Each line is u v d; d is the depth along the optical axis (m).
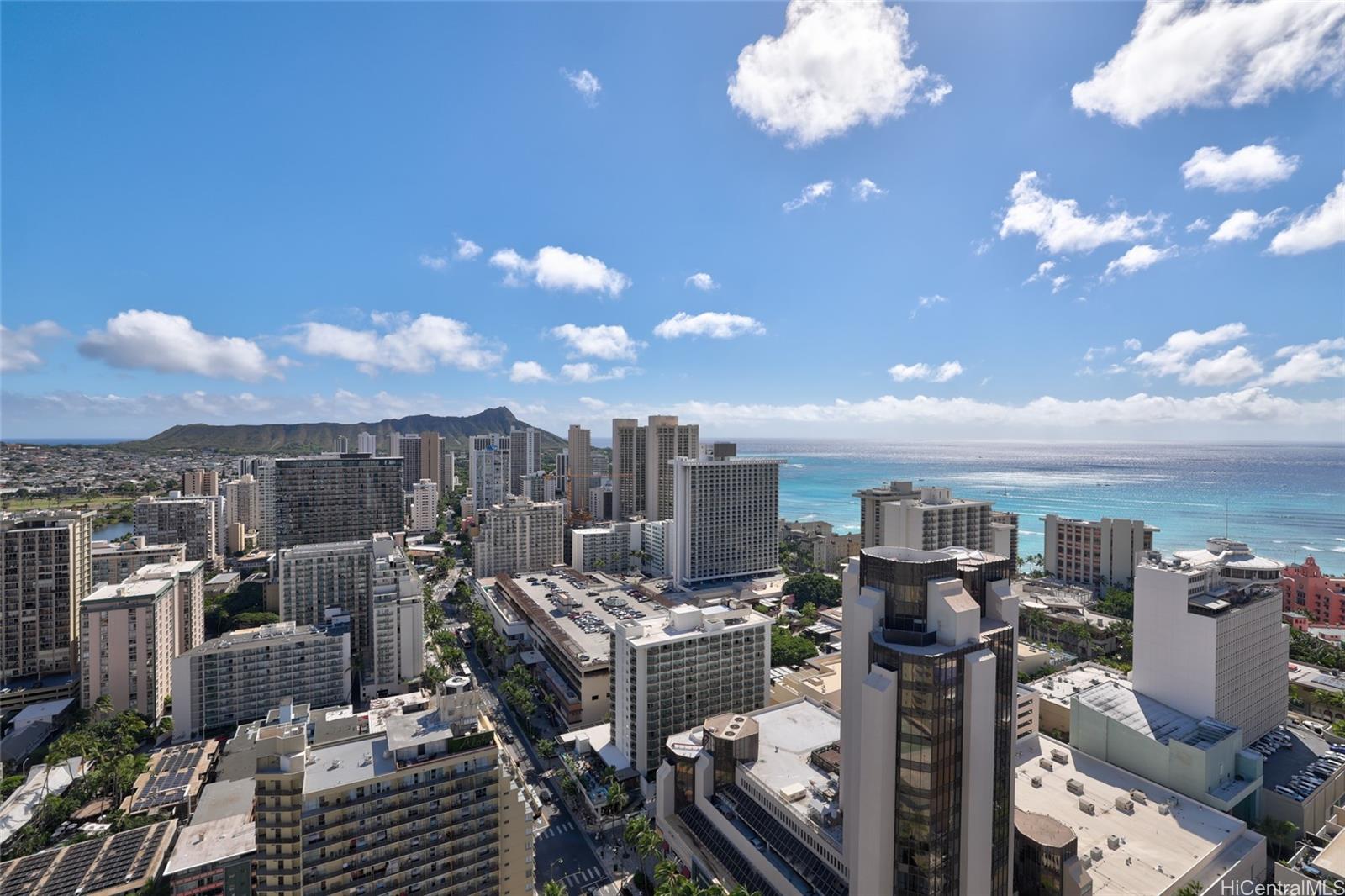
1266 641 144.62
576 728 180.12
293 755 88.81
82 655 177.12
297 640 182.50
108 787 145.12
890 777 78.06
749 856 105.69
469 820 95.12
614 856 125.94
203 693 173.88
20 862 114.88
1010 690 84.12
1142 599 142.75
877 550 89.88
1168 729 127.50
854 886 86.19
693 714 152.50
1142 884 93.25
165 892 107.25
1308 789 123.31
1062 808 112.62
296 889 86.19
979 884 79.19
